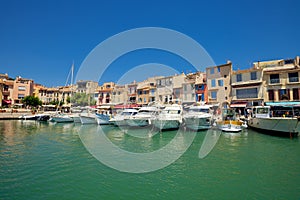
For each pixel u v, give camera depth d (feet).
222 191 27.94
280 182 30.66
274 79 112.57
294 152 48.67
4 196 25.98
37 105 207.21
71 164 38.99
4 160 41.16
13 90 214.28
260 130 80.84
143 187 29.19
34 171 34.83
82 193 27.17
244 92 120.88
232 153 47.96
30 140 65.16
